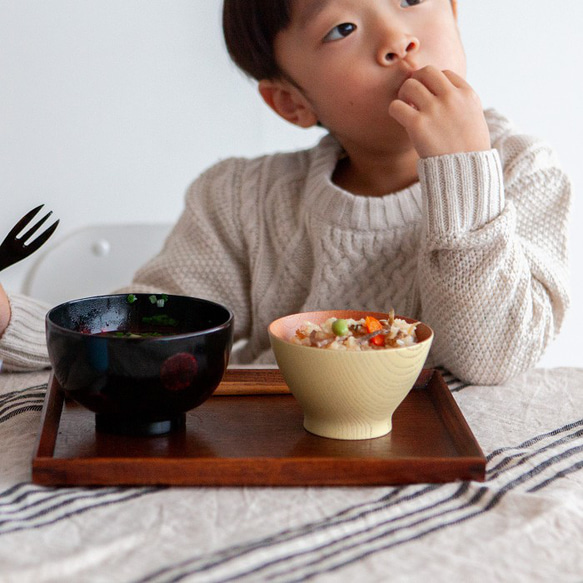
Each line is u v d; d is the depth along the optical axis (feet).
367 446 2.15
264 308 3.89
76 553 1.61
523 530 1.74
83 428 2.25
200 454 2.06
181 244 4.05
